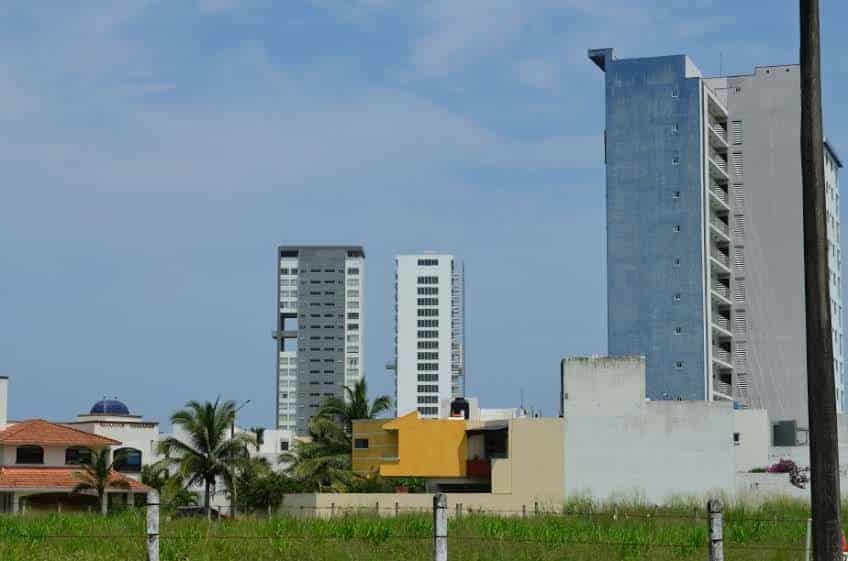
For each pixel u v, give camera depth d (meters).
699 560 41.59
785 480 94.44
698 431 91.81
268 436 172.00
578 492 91.62
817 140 24.36
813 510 23.98
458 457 98.88
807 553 31.16
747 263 139.12
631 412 92.31
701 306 130.50
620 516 66.50
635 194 134.25
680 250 132.00
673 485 91.56
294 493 99.44
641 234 133.50
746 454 106.00
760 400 136.38
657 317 131.75
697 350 130.00
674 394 130.00
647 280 132.50
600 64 138.88
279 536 46.31
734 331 138.38
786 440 113.50
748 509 70.94
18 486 98.06
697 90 133.50
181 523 54.59
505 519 60.53
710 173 136.88
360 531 48.06
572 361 93.31
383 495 88.25
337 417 116.00
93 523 54.03
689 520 63.94
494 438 98.81
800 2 24.70
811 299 24.14
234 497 99.56
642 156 134.50
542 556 41.03
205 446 100.06
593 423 92.44
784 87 140.75
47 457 103.19
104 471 100.25
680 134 133.50
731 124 141.75
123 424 125.00
